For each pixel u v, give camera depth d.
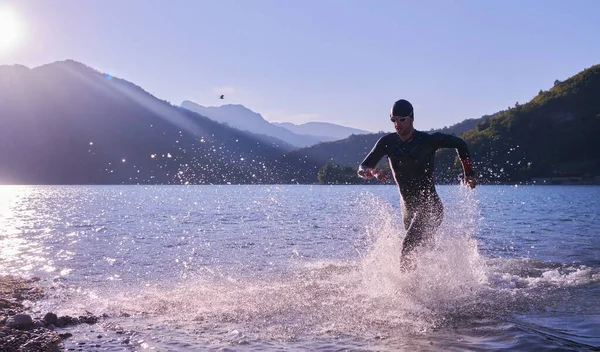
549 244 10.88
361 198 39.28
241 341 4.24
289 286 6.50
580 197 47.09
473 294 5.89
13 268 8.24
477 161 93.19
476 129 145.12
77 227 16.62
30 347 4.04
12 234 14.21
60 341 4.26
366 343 4.15
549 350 3.86
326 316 5.03
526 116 144.00
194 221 18.53
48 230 15.50
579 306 5.30
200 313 5.22
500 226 15.41
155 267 8.22
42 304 5.67
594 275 7.04
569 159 131.75
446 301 5.57
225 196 48.00
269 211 24.50
